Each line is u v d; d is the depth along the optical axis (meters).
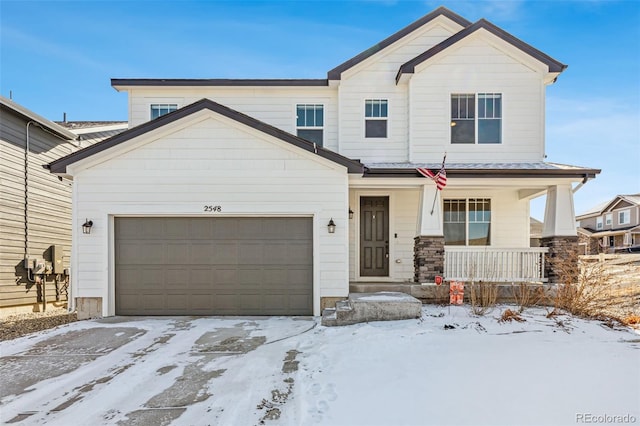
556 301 7.36
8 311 9.45
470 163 9.43
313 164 7.98
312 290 8.01
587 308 7.19
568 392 3.74
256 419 3.45
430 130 9.55
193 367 4.86
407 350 5.21
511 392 3.77
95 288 7.80
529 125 9.45
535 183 8.43
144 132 7.80
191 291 7.99
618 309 7.52
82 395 4.07
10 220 9.57
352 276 9.91
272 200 7.95
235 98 10.27
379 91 9.92
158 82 9.98
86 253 7.82
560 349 5.10
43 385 4.35
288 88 10.20
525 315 7.00
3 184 9.35
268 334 6.39
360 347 5.43
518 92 9.47
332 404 3.64
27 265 9.96
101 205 7.84
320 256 7.93
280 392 4.05
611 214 35.00
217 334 6.42
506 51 9.46
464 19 9.95
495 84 9.50
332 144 10.18
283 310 7.99
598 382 3.97
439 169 8.26
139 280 7.98
